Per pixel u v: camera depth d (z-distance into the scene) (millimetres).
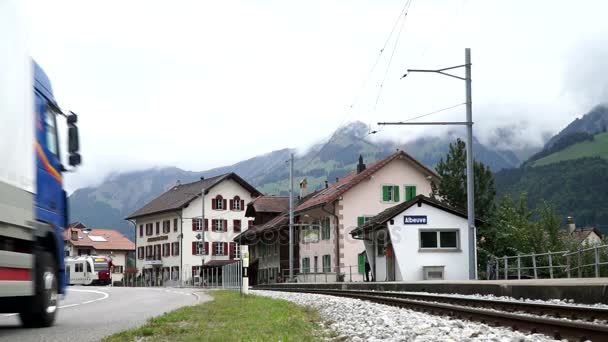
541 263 44219
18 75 10703
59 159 13469
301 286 51031
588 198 166000
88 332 11883
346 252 60469
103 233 133000
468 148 31703
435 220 44156
